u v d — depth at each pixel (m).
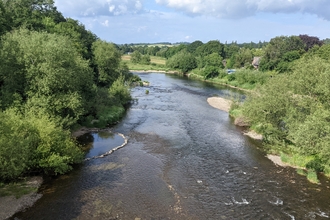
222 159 32.25
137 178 26.38
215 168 29.67
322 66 33.97
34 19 53.59
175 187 25.08
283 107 35.31
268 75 94.06
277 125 38.22
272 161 32.19
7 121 24.14
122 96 58.25
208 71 111.69
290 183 26.84
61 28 59.84
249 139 39.97
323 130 27.00
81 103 36.53
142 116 50.44
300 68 37.19
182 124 46.19
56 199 22.06
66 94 33.84
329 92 29.77
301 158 31.39
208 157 32.66
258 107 37.72
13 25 48.41
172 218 20.45
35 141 25.39
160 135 39.91
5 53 30.14
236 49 178.75
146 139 37.94
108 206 21.48
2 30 42.50
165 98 68.31
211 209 21.94
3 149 21.59
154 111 54.72
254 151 35.22
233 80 102.56
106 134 39.31
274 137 38.12
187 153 33.59
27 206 20.84
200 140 38.62
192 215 20.98
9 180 23.83
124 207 21.47
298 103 33.91
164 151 33.84
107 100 49.84
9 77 31.38
